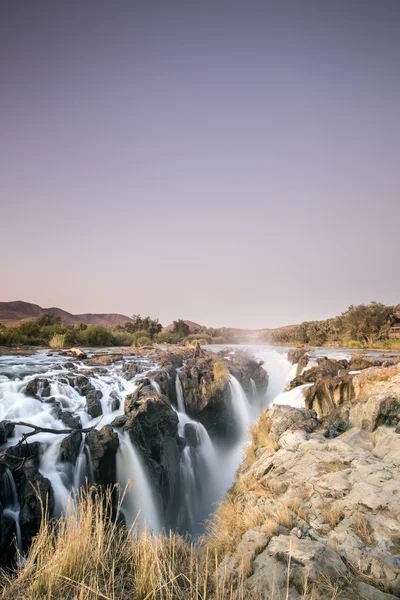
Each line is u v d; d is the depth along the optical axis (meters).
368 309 65.56
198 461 17.61
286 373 34.44
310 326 80.88
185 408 20.16
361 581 3.94
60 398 14.63
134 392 15.39
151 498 12.57
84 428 12.83
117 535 5.23
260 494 6.54
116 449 12.05
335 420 9.95
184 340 63.91
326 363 23.45
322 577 3.92
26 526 9.02
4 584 4.25
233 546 5.21
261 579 4.00
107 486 11.43
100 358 24.38
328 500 5.61
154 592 3.71
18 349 30.38
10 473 9.57
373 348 59.88
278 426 10.05
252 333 101.69
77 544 4.45
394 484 5.70
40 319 50.06
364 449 7.72
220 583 4.16
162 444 14.34
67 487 10.73
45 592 3.91
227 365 25.69
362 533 4.67
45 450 11.15
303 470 6.86
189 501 15.70
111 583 4.12
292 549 4.39
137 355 29.38
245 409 23.84
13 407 13.05
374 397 9.19
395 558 4.16
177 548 5.09
